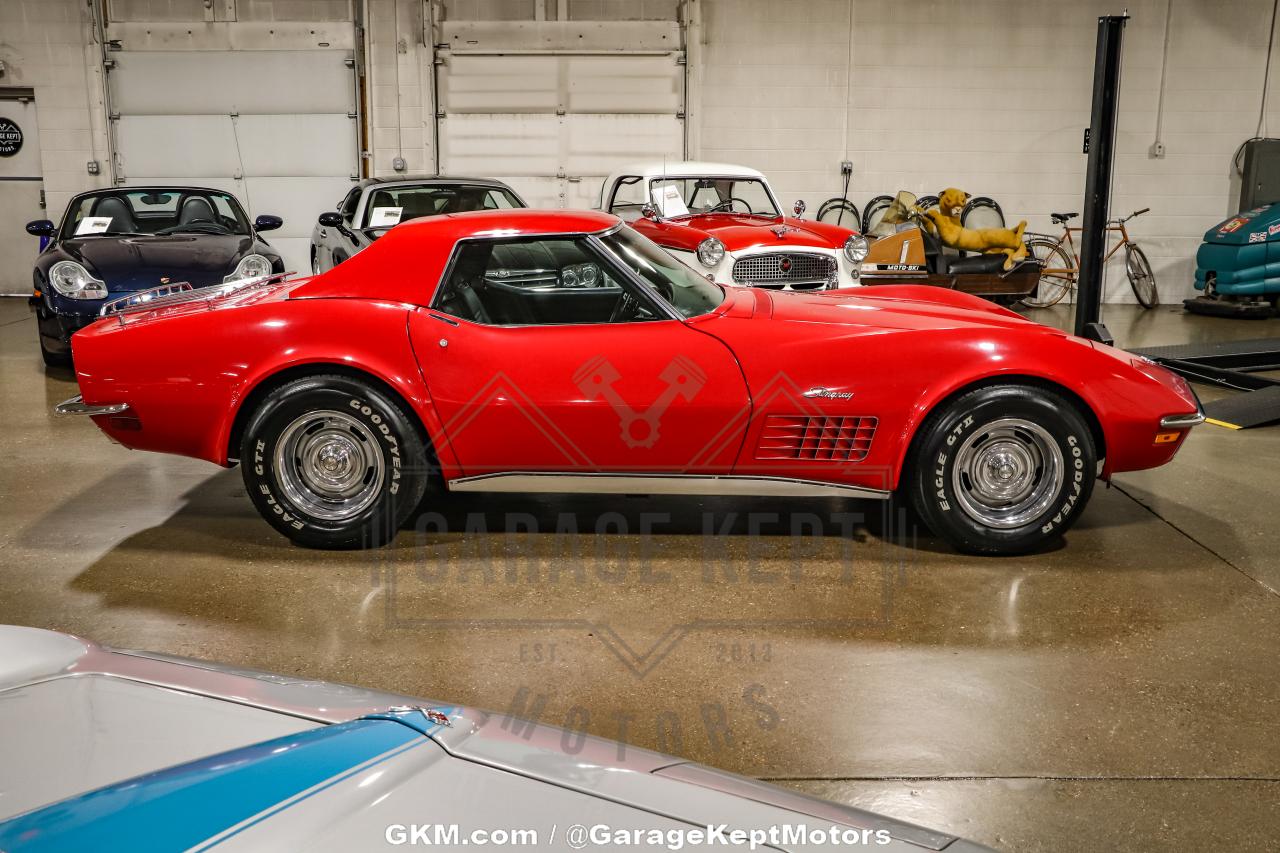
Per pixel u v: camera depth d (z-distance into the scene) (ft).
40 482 14.76
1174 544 12.19
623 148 38.83
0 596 10.50
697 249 23.34
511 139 38.83
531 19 37.99
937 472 11.27
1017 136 38.34
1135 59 37.52
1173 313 36.35
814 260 23.94
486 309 11.95
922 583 10.93
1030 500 11.51
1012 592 10.70
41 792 3.46
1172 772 7.36
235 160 38.99
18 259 39.52
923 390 10.94
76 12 37.73
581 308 12.03
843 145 38.65
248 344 11.24
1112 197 38.63
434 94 38.52
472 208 27.45
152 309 12.14
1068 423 11.09
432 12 37.93
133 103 38.42
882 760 7.48
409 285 11.45
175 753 3.77
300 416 11.26
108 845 2.79
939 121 38.34
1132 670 8.96
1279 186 37.37
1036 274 34.14
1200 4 37.04
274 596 10.52
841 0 37.60
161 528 12.66
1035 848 6.49
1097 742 7.77
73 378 23.12
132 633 9.62
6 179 39.04
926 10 37.58
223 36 38.09
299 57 38.19
